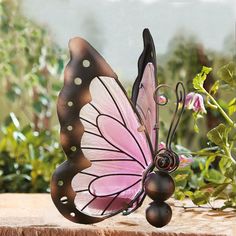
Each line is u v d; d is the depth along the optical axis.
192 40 2.26
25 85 2.65
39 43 2.65
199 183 1.39
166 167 1.04
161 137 1.90
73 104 1.03
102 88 1.03
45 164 1.83
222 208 1.19
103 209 1.06
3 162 1.87
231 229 1.05
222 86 1.25
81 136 1.04
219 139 1.19
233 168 1.20
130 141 1.04
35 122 2.65
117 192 1.06
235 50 2.22
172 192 1.04
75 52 1.03
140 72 1.12
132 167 1.05
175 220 1.10
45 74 2.73
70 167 1.04
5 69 2.65
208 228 1.05
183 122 1.98
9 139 1.90
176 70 2.21
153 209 1.04
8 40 2.68
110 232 1.04
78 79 1.03
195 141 1.96
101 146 1.04
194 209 1.19
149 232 1.03
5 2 2.67
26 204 1.22
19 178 1.81
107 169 1.05
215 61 2.19
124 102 1.03
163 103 1.06
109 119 1.04
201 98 1.18
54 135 2.17
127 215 1.12
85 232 1.04
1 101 2.76
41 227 1.04
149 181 1.04
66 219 1.10
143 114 1.09
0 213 1.14
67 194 1.05
